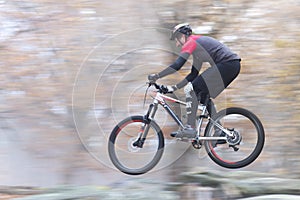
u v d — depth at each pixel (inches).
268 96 244.1
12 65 241.6
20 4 240.7
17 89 242.8
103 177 239.5
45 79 241.9
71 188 192.1
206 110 186.1
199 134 184.5
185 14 231.1
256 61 245.0
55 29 240.4
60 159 245.4
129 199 171.2
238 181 190.2
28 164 247.8
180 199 186.1
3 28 241.6
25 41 241.4
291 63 241.0
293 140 242.4
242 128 193.8
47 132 245.0
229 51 182.4
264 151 245.4
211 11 234.4
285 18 243.6
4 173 248.1
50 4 239.9
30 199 175.5
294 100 241.6
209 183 192.2
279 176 215.3
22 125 246.1
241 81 246.4
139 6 233.8
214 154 190.4
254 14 244.4
